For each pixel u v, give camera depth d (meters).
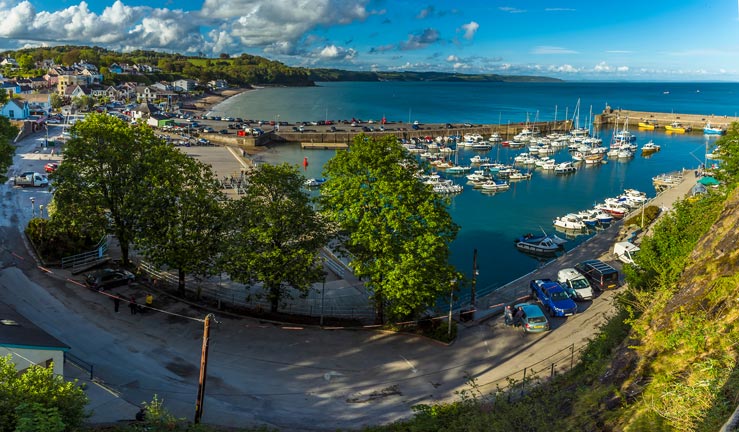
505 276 61.38
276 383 31.48
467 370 33.66
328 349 35.84
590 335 37.25
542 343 37.06
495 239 75.94
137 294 42.22
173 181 44.34
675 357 17.28
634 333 21.02
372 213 39.22
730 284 18.20
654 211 72.12
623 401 16.94
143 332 36.50
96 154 45.47
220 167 114.94
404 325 39.00
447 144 163.12
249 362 33.72
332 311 42.66
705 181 85.00
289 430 26.70
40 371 19.98
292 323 39.12
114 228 46.44
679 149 157.88
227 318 39.34
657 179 105.75
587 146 155.12
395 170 39.84
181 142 144.12
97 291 42.19
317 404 29.48
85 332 35.75
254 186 41.34
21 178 77.50
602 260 55.72
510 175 115.94
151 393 29.28
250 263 36.88
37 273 44.59
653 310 21.58
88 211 45.09
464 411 23.86
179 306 40.69
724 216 23.94
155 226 42.22
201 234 42.00
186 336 36.41
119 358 32.91
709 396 14.65
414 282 35.62
